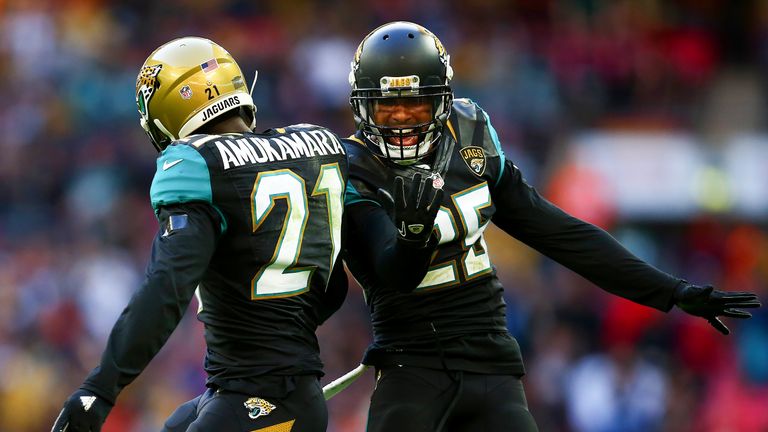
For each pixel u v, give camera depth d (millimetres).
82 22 58094
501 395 15641
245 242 14250
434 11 62375
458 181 15797
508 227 16734
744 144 56188
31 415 40094
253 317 14297
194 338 40062
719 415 42375
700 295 16188
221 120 15219
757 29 67438
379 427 15375
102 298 43812
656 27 66438
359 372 16281
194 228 13742
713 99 63312
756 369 44375
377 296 15961
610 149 55094
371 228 15180
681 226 54156
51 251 46281
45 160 51656
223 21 60125
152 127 15508
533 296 45188
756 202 54656
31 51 56875
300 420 14211
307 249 14641
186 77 15109
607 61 63031
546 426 40875
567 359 42438
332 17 60844
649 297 16578
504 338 15992
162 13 60031
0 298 43469
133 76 55500
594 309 44812
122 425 38375
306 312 14781
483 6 63844
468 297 15773
